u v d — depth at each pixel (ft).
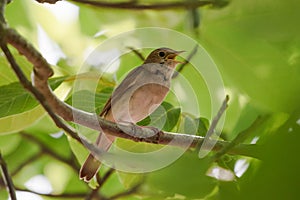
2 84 31.68
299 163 13.47
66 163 48.14
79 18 46.11
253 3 17.40
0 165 26.30
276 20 16.69
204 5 26.09
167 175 23.95
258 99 20.83
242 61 20.68
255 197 13.66
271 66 20.36
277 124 22.27
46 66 22.88
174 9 33.47
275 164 13.60
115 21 43.39
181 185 23.81
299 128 13.91
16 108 30.25
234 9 18.79
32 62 22.67
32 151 51.37
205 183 24.26
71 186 49.88
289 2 16.44
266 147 13.97
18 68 22.94
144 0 35.04
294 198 13.24
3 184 44.80
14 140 49.78
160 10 33.94
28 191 41.65
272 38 17.16
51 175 50.49
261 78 20.70
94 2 35.32
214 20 20.97
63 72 35.55
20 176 50.93
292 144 13.69
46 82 23.86
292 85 19.98
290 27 16.55
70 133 25.84
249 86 21.03
